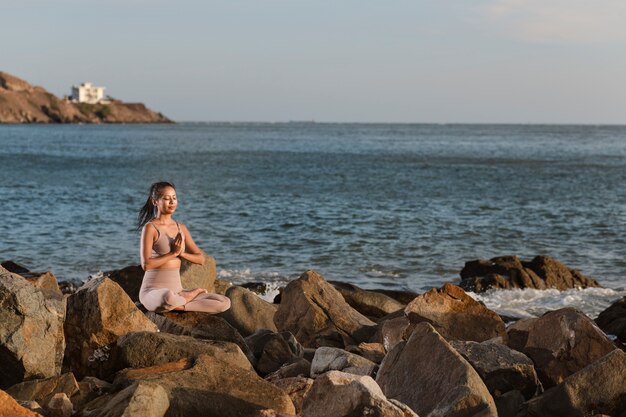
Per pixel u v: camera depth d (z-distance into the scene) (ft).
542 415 22.86
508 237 87.15
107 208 109.09
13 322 21.83
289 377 25.95
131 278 37.50
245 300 35.12
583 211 113.09
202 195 129.70
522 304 52.21
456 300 31.91
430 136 651.25
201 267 35.24
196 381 21.33
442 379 22.22
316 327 33.94
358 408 19.52
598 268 69.82
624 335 38.88
